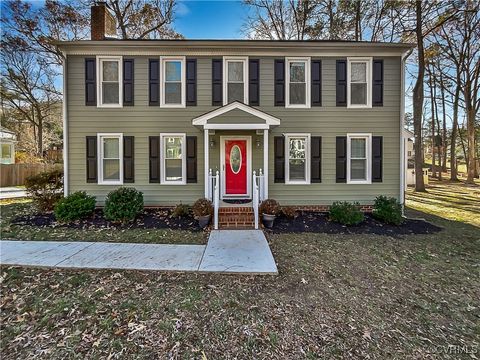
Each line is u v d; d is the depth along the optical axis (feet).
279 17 54.70
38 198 29.17
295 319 10.61
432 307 11.73
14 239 20.27
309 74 29.40
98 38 30.66
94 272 14.43
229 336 9.59
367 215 28.37
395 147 29.73
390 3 46.50
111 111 29.12
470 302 12.21
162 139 29.50
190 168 29.68
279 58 29.37
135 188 29.40
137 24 52.80
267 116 25.68
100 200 29.30
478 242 20.80
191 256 16.93
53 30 55.26
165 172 29.81
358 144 30.04
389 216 25.49
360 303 11.91
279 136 29.66
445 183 67.62
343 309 11.40
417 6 43.88
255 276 14.33
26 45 56.65
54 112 81.51
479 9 44.42
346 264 16.17
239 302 11.73
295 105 29.53
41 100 75.56
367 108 29.58
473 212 32.83
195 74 29.30
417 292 13.02
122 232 22.39
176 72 29.55
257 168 30.30
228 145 30.25
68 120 28.94
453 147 71.20
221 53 29.19
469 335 9.95
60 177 30.45
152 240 20.42
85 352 8.78
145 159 29.50
